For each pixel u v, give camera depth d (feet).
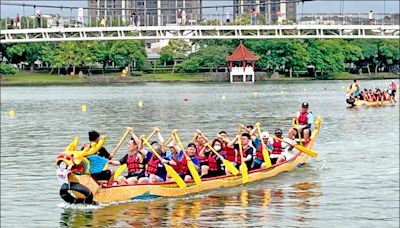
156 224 76.69
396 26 507.30
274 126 182.39
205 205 84.99
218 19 571.69
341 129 171.94
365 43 593.01
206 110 242.78
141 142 89.81
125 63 546.67
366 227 75.10
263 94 344.69
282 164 104.78
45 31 509.35
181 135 160.04
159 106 265.13
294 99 302.45
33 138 160.56
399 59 609.83
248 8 651.66
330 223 76.43
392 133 161.99
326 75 575.38
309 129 119.34
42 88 445.37
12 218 79.71
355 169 108.88
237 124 188.85
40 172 109.29
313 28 507.71
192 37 502.79
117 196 84.48
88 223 77.36
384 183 97.50
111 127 184.75
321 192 91.45
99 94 358.23
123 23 638.53
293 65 556.51
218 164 95.25
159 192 87.25
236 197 89.15
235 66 543.80
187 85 474.90
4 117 223.30
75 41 536.01
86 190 81.66
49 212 82.02
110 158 89.15
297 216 79.51
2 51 551.59
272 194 90.99
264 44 547.08
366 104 259.39
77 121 205.05
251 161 99.35
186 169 91.09
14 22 570.46
